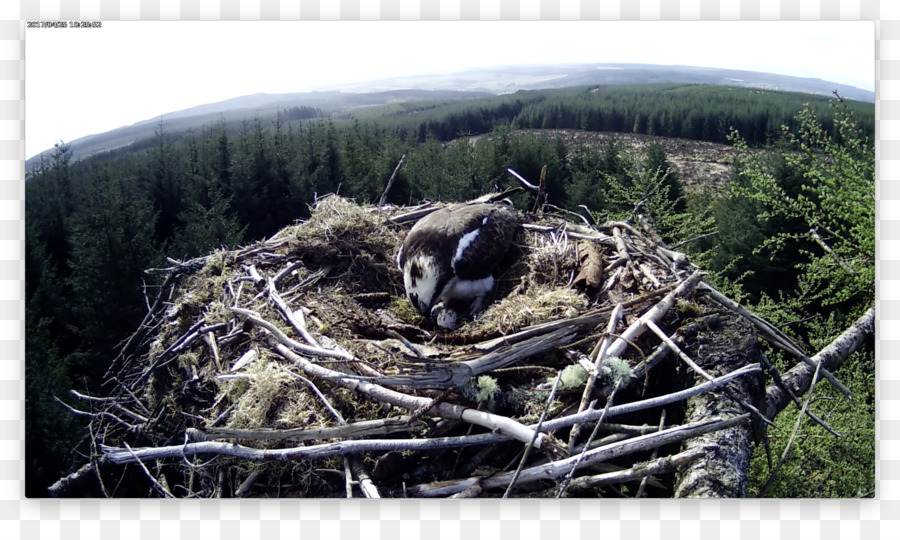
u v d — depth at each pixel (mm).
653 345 1044
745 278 3150
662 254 1316
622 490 886
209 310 1343
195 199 4742
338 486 954
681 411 954
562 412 930
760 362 1003
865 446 1452
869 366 1616
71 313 3105
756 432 945
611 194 3908
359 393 1006
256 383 1053
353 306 1399
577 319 1038
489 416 875
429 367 895
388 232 1617
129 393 1383
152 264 3262
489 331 1122
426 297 1377
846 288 1821
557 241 1452
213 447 931
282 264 1524
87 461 1671
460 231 1394
